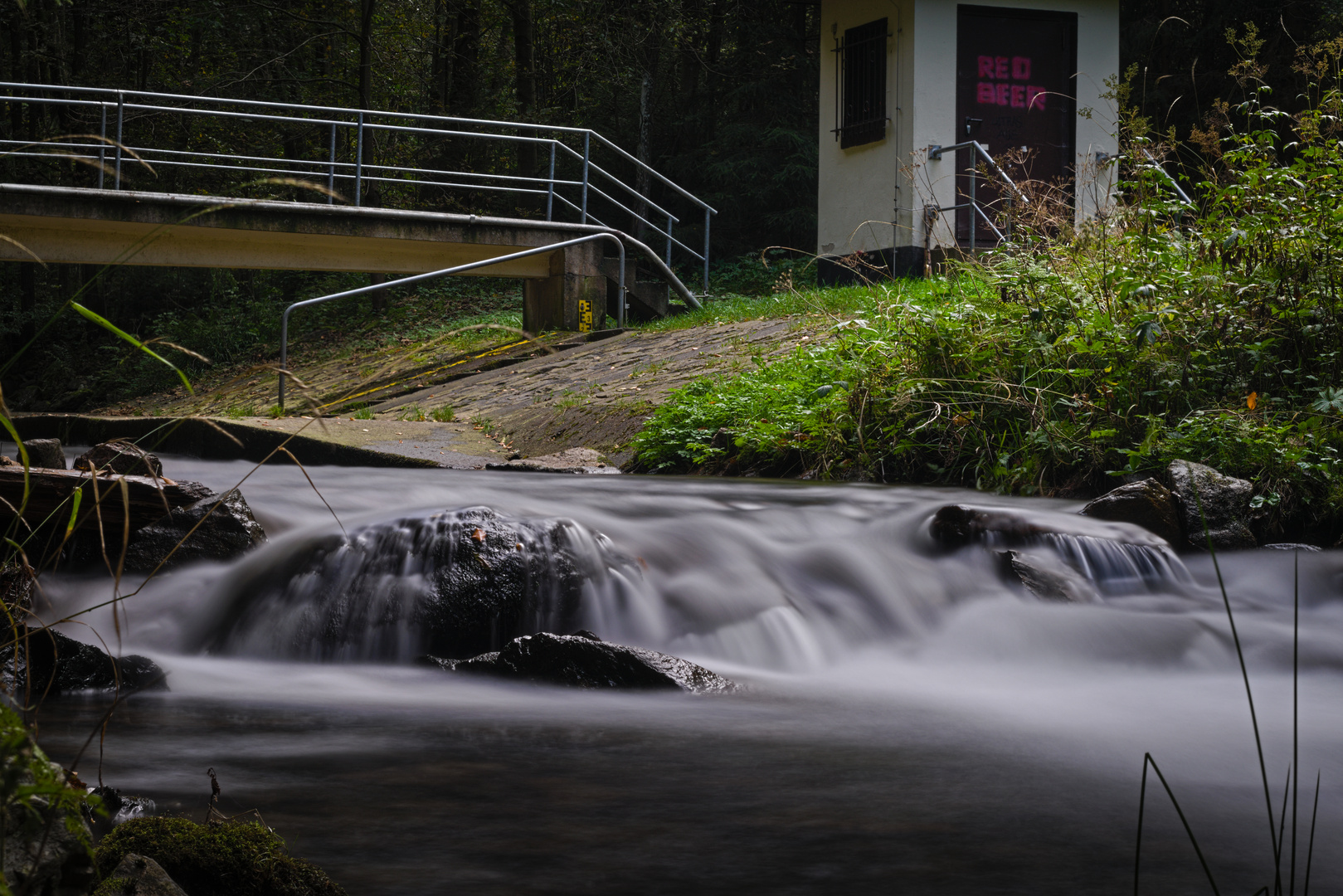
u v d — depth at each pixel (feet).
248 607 15.70
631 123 92.94
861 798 9.36
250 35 83.15
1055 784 9.96
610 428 31.37
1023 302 26.50
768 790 9.49
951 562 18.52
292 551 16.28
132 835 6.62
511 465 26.96
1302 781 10.32
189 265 50.78
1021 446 24.21
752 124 85.46
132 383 72.28
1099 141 53.11
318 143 85.87
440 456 29.37
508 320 58.70
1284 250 24.20
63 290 86.07
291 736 10.88
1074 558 18.20
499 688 13.60
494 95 87.92
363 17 73.46
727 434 28.32
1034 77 52.54
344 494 20.54
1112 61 53.31
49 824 4.76
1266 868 7.95
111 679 12.62
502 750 10.55
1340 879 7.75
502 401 38.24
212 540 16.90
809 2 58.49
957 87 51.42
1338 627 16.99
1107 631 16.37
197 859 6.55
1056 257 27.12
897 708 13.21
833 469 26.40
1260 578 18.98
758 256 70.85
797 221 78.84
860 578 17.62
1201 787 10.03
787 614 16.46
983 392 25.63
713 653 15.93
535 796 9.11
